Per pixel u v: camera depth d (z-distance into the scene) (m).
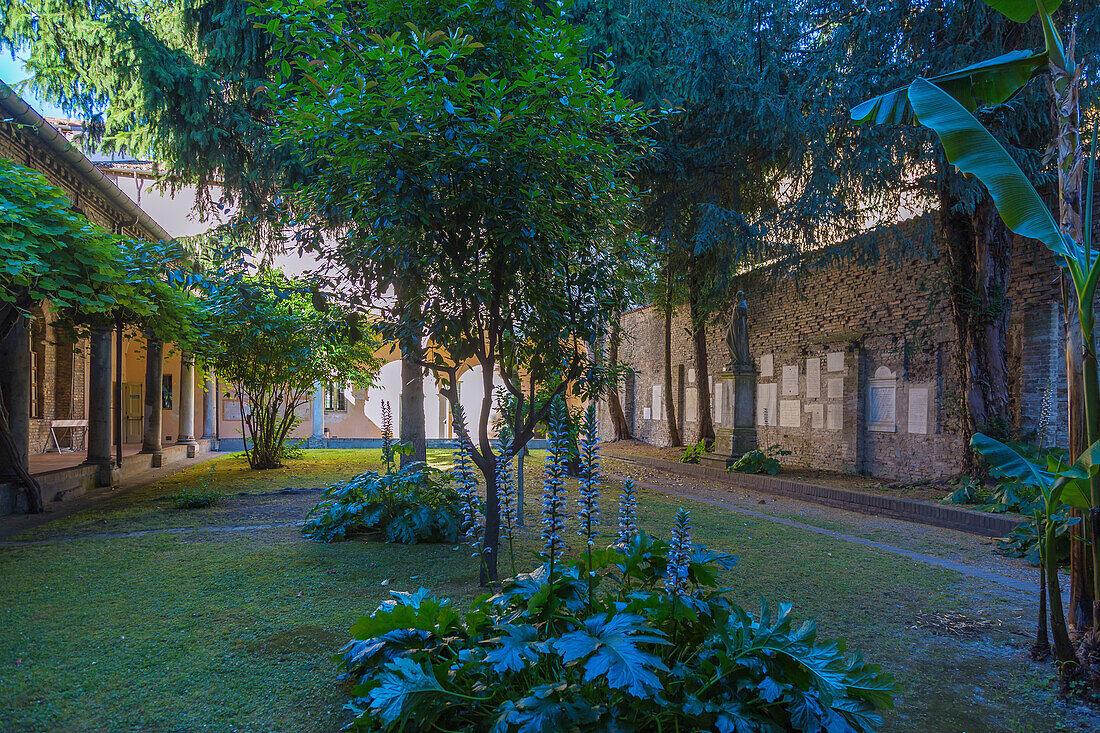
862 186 10.20
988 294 10.27
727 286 15.11
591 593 3.06
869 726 2.62
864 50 9.66
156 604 4.59
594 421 3.26
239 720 3.00
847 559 6.47
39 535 7.05
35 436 15.88
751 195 13.99
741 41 10.56
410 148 4.40
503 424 6.93
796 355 15.66
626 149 6.21
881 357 13.04
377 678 2.61
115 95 10.09
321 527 6.80
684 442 21.75
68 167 12.47
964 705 3.38
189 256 11.13
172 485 11.52
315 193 5.16
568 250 5.22
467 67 4.66
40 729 2.89
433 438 21.92
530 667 2.71
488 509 5.13
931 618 4.70
